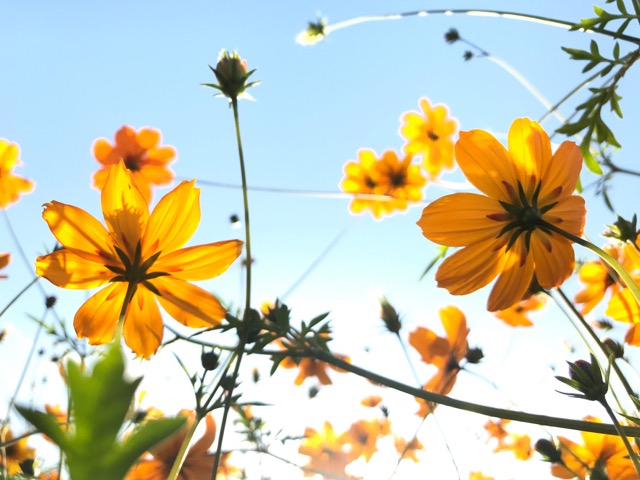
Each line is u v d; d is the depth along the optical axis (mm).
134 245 182
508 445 358
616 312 225
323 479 385
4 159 423
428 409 281
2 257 275
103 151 485
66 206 179
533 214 176
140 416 178
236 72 230
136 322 185
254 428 304
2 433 305
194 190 187
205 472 241
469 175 179
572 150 180
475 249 178
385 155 643
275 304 194
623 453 218
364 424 407
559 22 260
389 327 291
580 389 150
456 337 288
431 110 646
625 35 247
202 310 185
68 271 180
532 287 214
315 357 179
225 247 188
